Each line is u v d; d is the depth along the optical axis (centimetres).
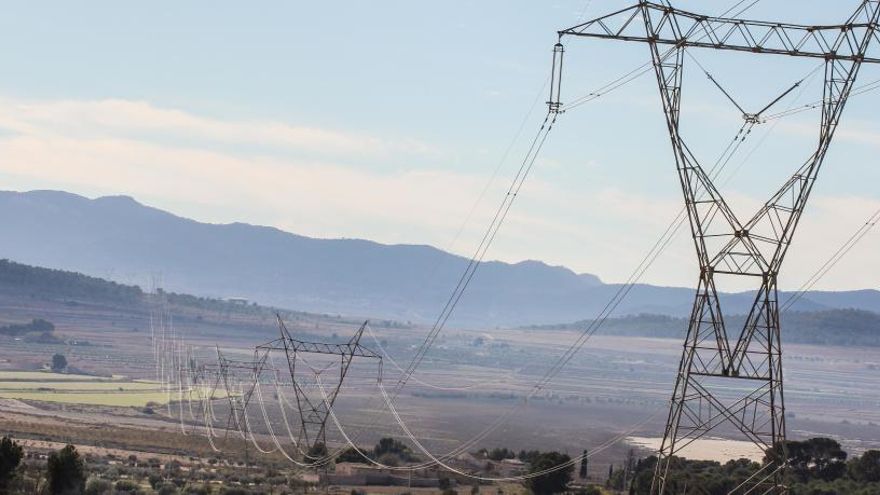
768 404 13500
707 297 12019
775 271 12019
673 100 12175
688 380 11994
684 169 12156
